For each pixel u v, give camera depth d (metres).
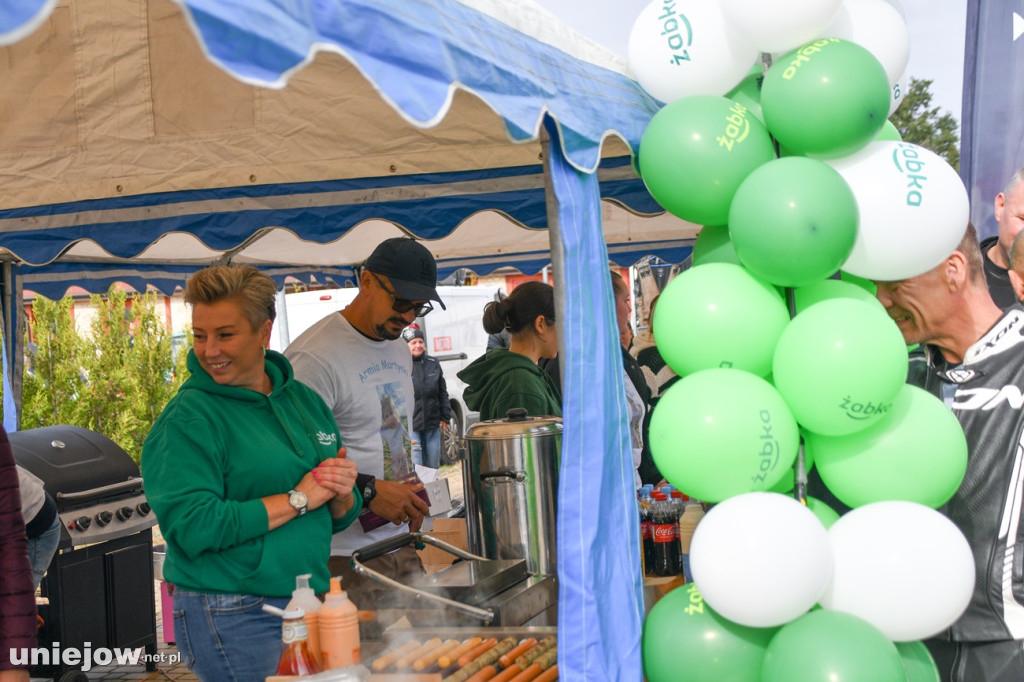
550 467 2.63
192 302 2.34
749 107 2.41
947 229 2.14
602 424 1.91
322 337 3.05
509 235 5.71
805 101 2.04
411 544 2.99
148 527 4.64
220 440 2.28
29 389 7.98
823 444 2.13
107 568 4.41
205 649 2.28
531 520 2.59
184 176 3.20
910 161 2.16
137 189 3.27
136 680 4.59
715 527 1.83
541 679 1.88
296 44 1.19
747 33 2.15
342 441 2.89
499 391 3.67
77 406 8.09
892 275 2.20
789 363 1.97
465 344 11.27
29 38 2.80
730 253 2.27
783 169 1.99
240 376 2.38
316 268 6.22
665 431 1.97
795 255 1.95
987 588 2.19
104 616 4.38
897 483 2.03
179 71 2.96
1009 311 2.31
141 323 8.70
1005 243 2.94
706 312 2.06
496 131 3.52
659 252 6.05
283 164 3.36
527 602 2.29
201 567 2.25
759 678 1.90
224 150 3.18
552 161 1.86
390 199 3.90
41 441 4.40
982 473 2.22
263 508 2.26
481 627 2.12
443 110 1.43
